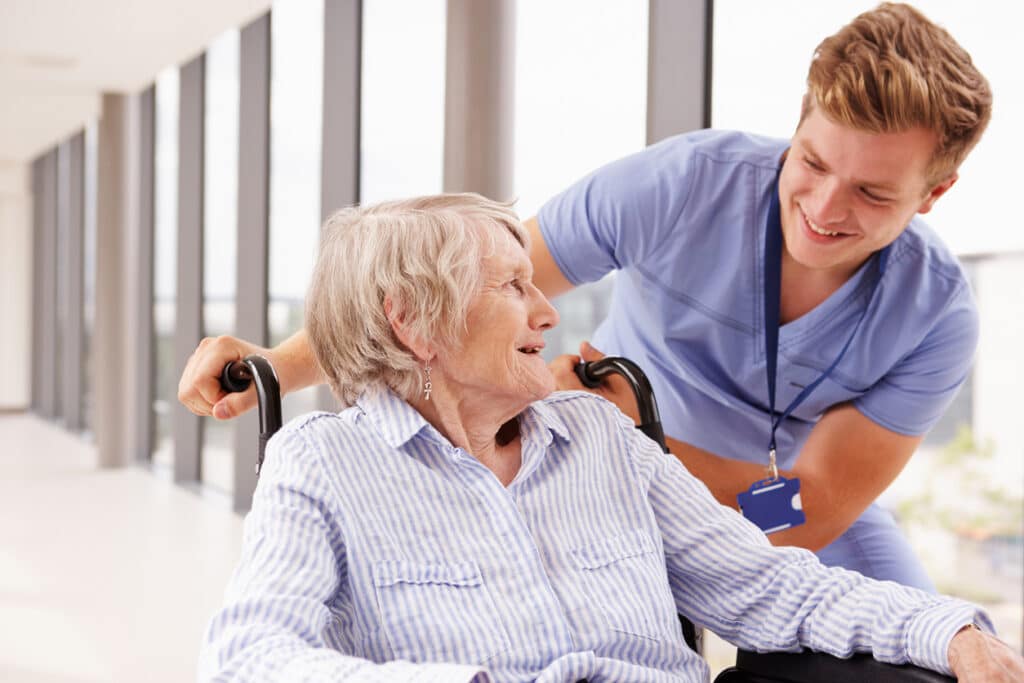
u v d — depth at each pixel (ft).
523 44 9.86
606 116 9.23
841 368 6.31
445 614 3.96
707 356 6.58
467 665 3.65
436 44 12.40
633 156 6.61
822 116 5.69
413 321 4.17
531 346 4.32
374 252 4.20
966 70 5.45
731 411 6.63
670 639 4.41
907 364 6.25
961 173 5.87
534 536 4.29
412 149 12.98
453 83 9.77
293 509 3.95
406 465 4.17
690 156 6.37
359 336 4.24
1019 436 8.82
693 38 8.27
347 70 14.26
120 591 12.81
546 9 9.66
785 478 6.35
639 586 4.37
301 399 14.89
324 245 4.40
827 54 5.64
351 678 3.25
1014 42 6.32
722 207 6.29
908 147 5.49
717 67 8.18
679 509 4.74
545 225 6.78
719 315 6.44
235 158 19.31
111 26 18.03
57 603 12.26
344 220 4.39
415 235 4.19
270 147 17.22
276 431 4.54
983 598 9.66
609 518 4.51
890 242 5.89
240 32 17.83
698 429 6.75
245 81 17.71
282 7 16.71
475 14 9.63
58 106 25.89
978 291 8.73
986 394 8.98
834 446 6.51
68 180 34.60
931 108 5.39
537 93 9.76
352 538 3.99
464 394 4.31
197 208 21.07
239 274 17.88
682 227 6.36
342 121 14.38
